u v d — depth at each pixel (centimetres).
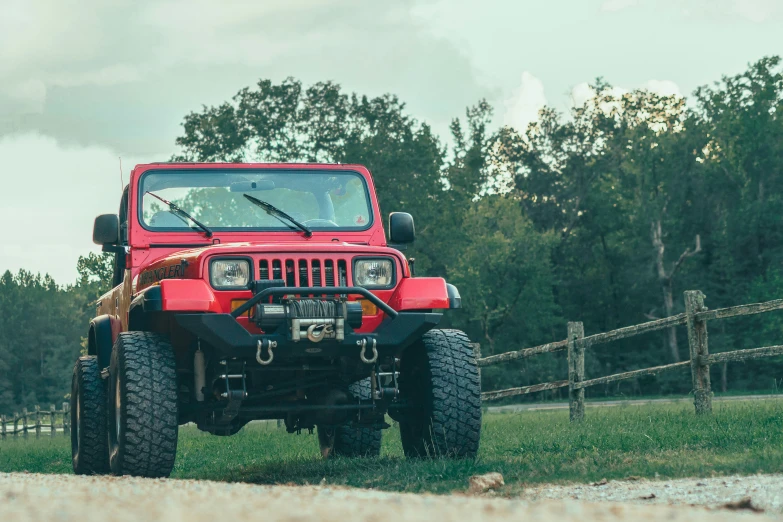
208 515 385
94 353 1183
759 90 7250
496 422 1798
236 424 1023
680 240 7562
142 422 858
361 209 1071
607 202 7769
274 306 857
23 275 17388
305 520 371
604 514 421
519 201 8344
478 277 6969
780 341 6675
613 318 8081
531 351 1694
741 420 1100
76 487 604
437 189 6556
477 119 7906
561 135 7969
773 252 7031
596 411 2044
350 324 871
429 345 949
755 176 7194
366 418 951
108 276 3866
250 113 6244
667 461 782
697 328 1402
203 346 916
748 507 534
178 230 1030
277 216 1048
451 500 508
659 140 7419
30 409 15875
